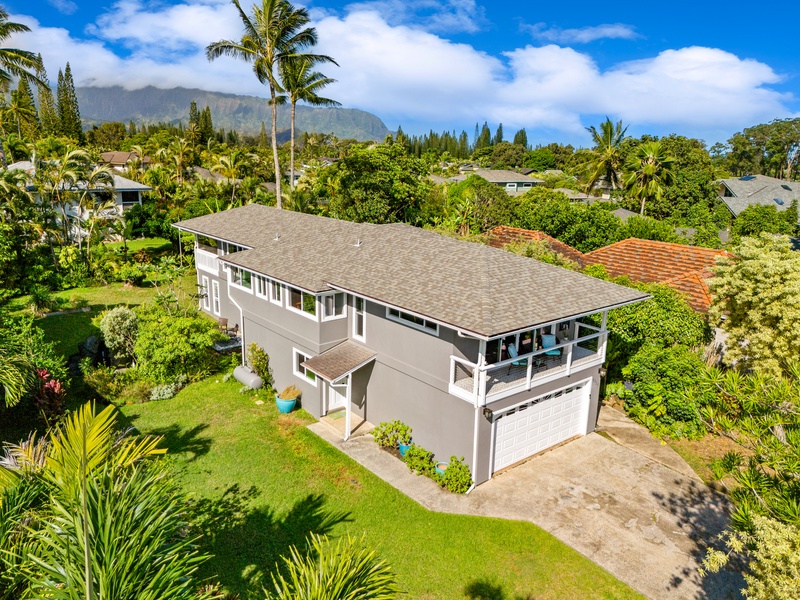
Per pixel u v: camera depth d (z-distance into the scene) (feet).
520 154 461.37
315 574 22.33
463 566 41.19
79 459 21.30
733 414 30.32
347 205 148.36
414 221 150.61
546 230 135.23
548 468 54.49
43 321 95.61
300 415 65.67
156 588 19.36
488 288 53.36
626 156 207.00
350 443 59.06
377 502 48.75
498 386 51.11
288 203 153.99
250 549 42.47
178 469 53.16
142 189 186.19
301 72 143.74
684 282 82.07
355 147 157.99
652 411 63.62
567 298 54.70
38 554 21.97
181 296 115.03
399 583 39.29
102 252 131.13
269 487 50.70
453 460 51.42
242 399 69.77
